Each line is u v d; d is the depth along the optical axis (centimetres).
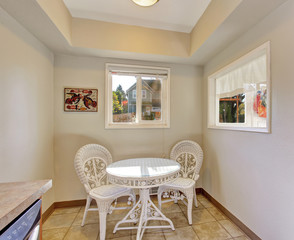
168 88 234
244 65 167
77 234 155
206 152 231
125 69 221
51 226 167
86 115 211
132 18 183
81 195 209
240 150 162
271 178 126
